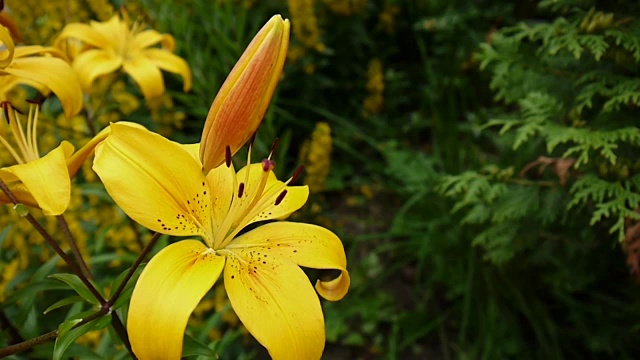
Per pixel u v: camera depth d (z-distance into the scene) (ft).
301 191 1.45
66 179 1.20
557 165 2.17
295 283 1.22
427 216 3.30
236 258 1.26
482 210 2.52
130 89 3.10
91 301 1.33
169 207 1.23
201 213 1.28
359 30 3.87
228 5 3.26
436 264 3.15
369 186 3.72
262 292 1.19
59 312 2.05
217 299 2.57
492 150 3.64
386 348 3.05
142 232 2.49
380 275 3.28
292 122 3.76
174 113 2.99
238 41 3.19
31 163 1.22
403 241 3.52
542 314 2.89
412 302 3.25
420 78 4.33
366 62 4.22
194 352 1.38
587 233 2.41
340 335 3.12
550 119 2.39
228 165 1.23
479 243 2.73
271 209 1.39
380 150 3.65
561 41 2.25
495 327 2.90
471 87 3.96
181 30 3.16
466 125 3.63
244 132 1.22
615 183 2.11
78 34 2.07
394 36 4.39
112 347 1.98
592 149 2.24
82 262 1.39
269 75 1.19
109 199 2.19
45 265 1.68
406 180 3.31
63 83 1.55
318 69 3.84
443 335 3.02
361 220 3.55
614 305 2.80
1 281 2.13
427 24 3.95
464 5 4.09
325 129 2.85
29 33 2.64
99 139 1.28
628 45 2.11
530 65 2.41
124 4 2.95
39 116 2.36
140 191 1.19
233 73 1.20
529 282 2.94
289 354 1.13
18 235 2.11
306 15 3.35
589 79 2.33
